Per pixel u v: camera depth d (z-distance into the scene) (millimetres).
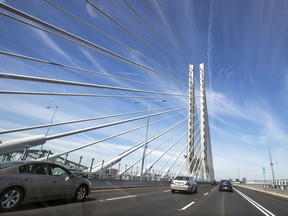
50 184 7918
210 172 69312
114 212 7688
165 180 34812
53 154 16953
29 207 7488
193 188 19375
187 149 49688
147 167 31562
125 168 25578
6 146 14594
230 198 17234
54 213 6848
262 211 10945
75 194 9078
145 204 10297
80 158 16203
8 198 6758
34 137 15883
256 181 48531
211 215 8758
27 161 7664
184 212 8961
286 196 23562
